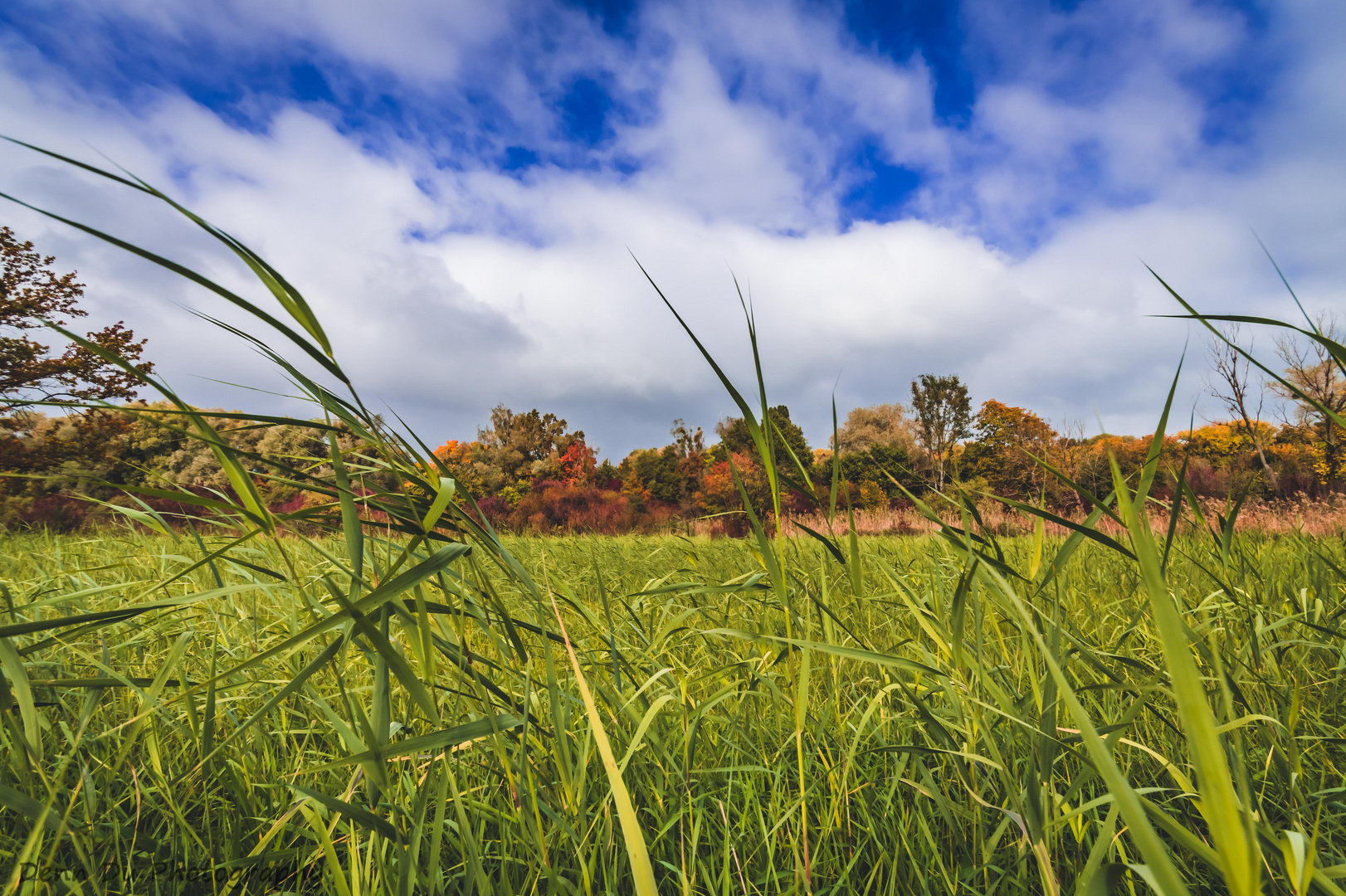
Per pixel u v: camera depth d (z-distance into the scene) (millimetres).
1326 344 657
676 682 1342
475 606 955
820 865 1019
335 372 753
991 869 953
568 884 795
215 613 1647
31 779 990
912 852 1007
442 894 825
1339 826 1006
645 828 1090
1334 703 1347
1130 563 1852
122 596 1754
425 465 854
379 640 676
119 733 1294
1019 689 1127
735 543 4816
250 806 1069
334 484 867
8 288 13172
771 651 1250
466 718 1179
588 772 1170
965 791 1115
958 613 935
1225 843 384
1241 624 1408
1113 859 967
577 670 685
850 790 1133
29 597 1771
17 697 747
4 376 11500
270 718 1410
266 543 1493
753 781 1228
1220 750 383
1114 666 1431
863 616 1812
